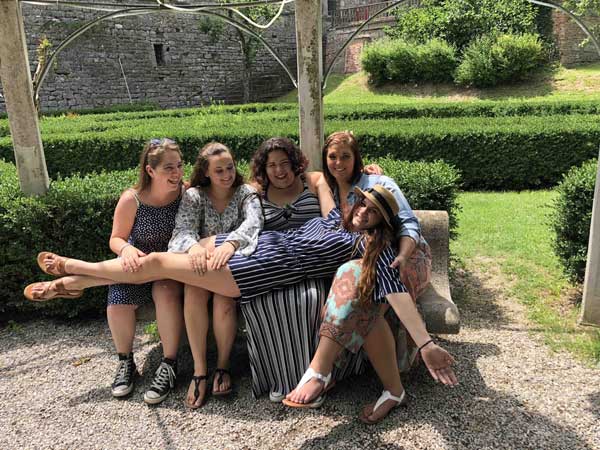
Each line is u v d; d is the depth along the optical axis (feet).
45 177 13.44
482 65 63.52
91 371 10.84
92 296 13.12
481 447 7.92
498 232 18.89
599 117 30.42
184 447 8.33
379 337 8.47
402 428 8.45
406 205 9.49
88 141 29.50
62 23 69.00
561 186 13.33
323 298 9.21
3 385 10.42
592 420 8.46
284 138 10.48
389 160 15.30
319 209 10.66
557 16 65.77
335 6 102.37
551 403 8.97
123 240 10.32
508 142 27.25
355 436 8.33
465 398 9.21
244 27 13.07
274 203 10.60
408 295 8.32
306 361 9.21
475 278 15.02
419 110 41.42
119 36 75.51
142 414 9.25
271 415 9.04
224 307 9.45
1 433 8.86
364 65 73.97
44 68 13.32
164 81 81.87
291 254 9.37
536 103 40.27
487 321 12.40
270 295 9.24
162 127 33.17
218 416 9.09
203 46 85.81
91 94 73.41
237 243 9.48
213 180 10.09
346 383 9.87
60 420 9.18
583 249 12.88
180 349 11.39
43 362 11.32
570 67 64.95
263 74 91.45
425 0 74.28
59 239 12.89
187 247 9.57
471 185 28.63
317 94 12.73
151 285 10.27
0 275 12.94
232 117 38.68
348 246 9.36
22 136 12.91
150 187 10.40
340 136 10.24
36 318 13.64
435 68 69.10
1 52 12.39
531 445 7.92
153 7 13.73
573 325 11.84
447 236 11.35
